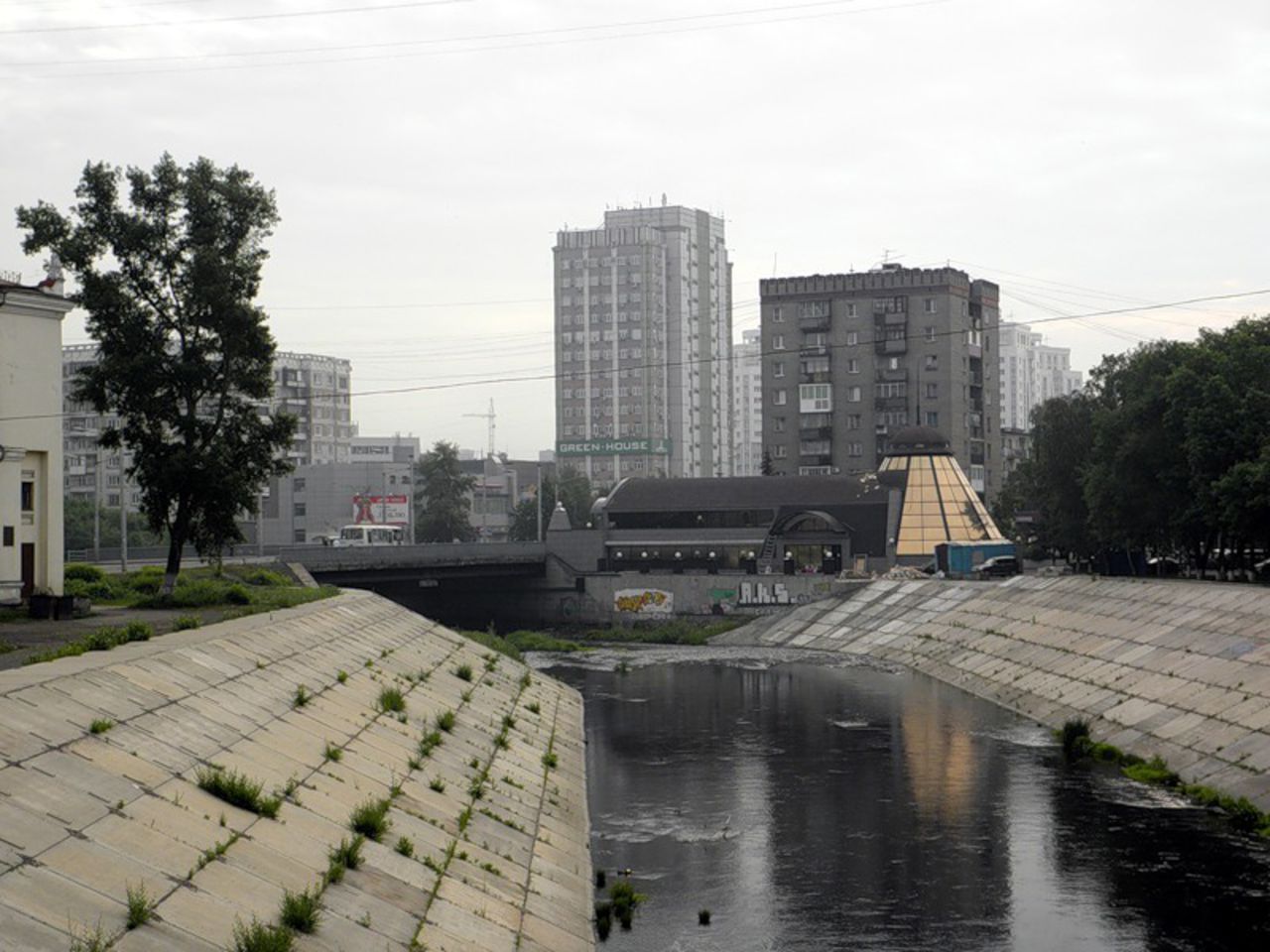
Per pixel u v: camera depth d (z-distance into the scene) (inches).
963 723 3132.4
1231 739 2463.1
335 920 1253.1
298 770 1643.7
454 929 1369.3
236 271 3206.2
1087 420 4830.2
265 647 2202.3
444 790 1873.8
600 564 6289.4
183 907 1144.2
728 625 5610.2
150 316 3171.8
